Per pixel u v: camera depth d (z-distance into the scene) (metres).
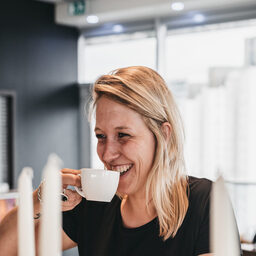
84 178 1.00
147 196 1.08
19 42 5.53
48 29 5.78
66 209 1.25
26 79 5.60
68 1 5.65
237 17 5.06
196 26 5.32
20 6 5.53
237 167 4.60
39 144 5.71
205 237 1.09
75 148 6.09
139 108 1.05
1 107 5.41
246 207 4.52
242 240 3.05
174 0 4.89
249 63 5.02
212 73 4.83
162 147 1.08
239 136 4.65
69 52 6.01
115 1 5.30
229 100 4.73
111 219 1.21
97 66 6.06
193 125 5.07
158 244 1.11
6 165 5.43
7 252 1.21
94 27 5.99
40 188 1.16
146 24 5.62
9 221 1.22
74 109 6.07
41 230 0.45
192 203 1.13
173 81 5.47
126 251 1.14
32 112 5.65
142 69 1.11
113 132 1.06
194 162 4.99
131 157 1.06
